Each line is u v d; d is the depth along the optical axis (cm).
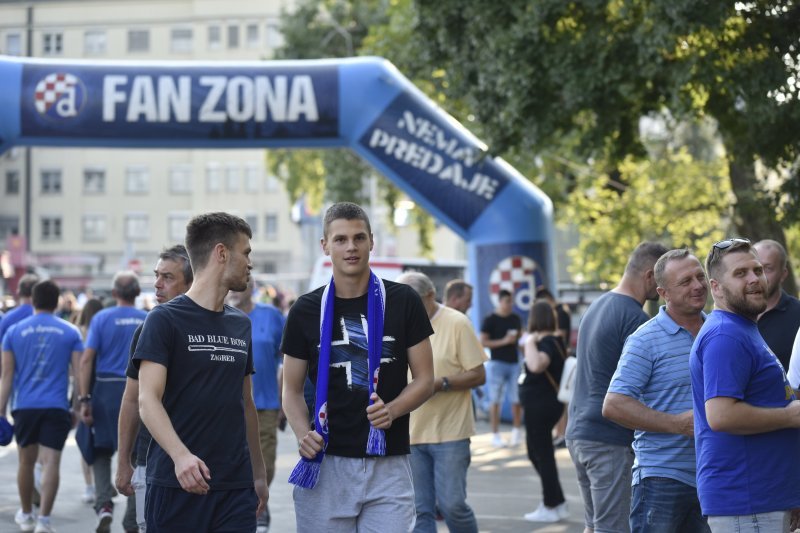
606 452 916
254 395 1343
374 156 2459
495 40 1973
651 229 3183
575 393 943
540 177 3622
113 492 1295
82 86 2364
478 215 2495
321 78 2420
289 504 1519
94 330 1269
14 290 6212
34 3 9812
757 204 2053
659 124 3759
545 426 1406
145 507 713
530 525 1368
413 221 4538
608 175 3431
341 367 727
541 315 1423
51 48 9844
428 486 1064
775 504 668
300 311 740
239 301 1348
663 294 802
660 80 1969
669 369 789
